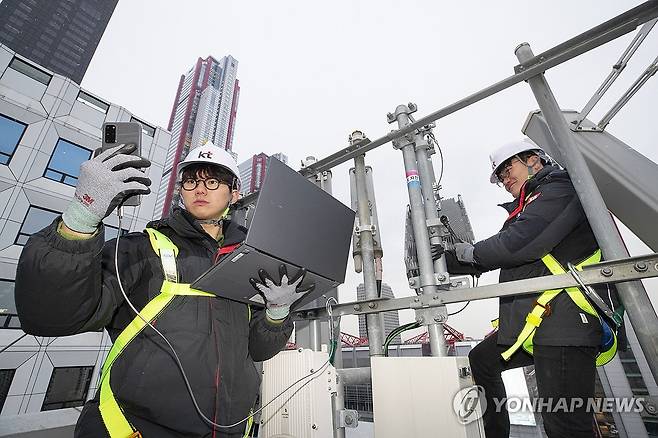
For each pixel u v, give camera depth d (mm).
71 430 2307
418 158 2160
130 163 1061
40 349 9688
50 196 11023
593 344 1356
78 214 984
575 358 1380
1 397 8844
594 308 1367
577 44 1556
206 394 1178
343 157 2473
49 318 1004
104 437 1070
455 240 2201
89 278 1021
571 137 1512
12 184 10336
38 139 11156
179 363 1139
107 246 1322
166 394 1113
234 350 1347
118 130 1148
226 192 1720
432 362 1569
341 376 2123
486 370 2000
